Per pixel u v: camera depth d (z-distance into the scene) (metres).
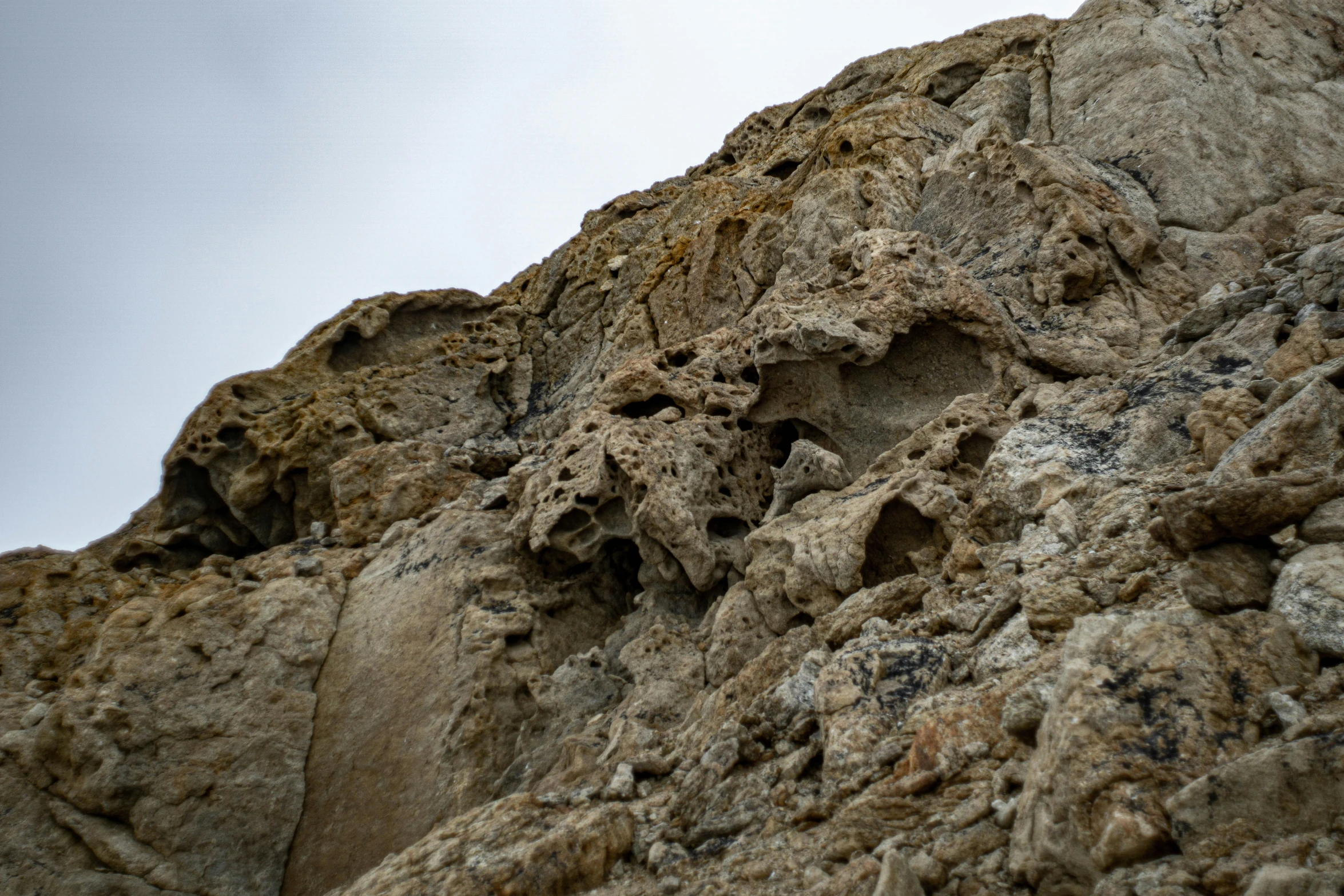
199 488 14.32
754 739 4.91
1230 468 4.37
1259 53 12.57
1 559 14.84
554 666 8.59
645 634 7.91
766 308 9.00
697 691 7.18
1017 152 10.61
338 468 12.55
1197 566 3.49
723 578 8.64
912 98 15.86
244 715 8.52
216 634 9.07
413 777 7.84
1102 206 9.82
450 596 9.29
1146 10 13.19
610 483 8.95
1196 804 2.65
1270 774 2.59
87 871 7.57
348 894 4.73
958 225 11.16
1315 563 3.31
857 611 5.86
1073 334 8.66
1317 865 2.33
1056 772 2.97
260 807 7.98
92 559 12.80
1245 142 11.32
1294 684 3.01
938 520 6.65
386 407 15.08
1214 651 3.15
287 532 14.24
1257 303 7.16
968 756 3.77
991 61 16.81
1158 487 5.21
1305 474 3.57
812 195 13.56
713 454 9.37
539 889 4.18
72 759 7.95
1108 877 2.70
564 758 6.79
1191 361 6.81
